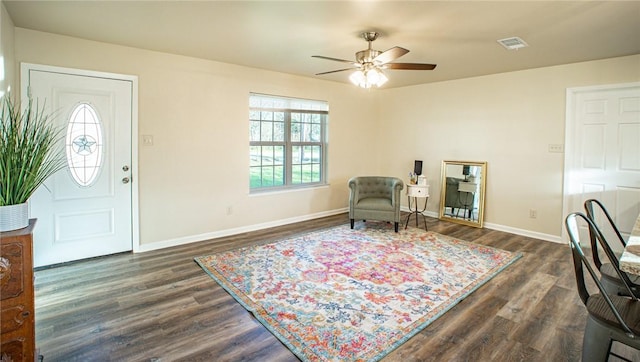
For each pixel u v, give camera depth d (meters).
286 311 2.57
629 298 1.59
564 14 2.69
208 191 4.42
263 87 4.82
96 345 2.13
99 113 3.61
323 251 3.93
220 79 4.41
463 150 5.39
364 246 4.12
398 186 4.75
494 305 2.69
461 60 4.14
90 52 3.51
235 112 4.59
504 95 4.88
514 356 2.06
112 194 3.75
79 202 3.57
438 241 4.37
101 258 3.68
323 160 5.86
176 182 4.16
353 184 4.95
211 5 2.60
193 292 2.88
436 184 5.75
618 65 3.92
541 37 3.25
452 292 2.90
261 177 5.12
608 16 2.71
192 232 4.32
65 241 3.51
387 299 2.77
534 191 4.66
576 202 4.35
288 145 5.38
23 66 3.17
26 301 1.74
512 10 2.62
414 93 5.99
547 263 3.63
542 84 4.52
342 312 2.56
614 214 4.07
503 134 4.92
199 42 3.55
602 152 4.13
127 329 2.32
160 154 4.01
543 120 4.54
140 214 3.92
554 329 2.35
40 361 1.93
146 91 3.87
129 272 3.30
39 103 3.28
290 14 2.76
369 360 2.01
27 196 1.83
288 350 2.11
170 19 2.90
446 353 2.08
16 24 3.06
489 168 5.10
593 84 4.10
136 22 2.98
